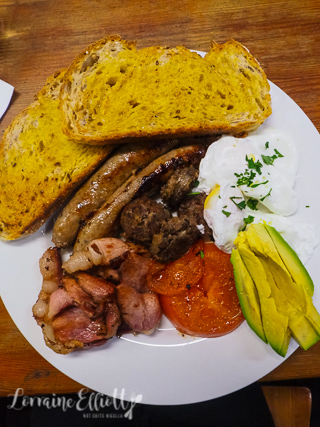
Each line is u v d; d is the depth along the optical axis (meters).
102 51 0.24
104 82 0.23
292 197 0.22
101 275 0.23
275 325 0.21
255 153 0.23
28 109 0.25
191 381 0.22
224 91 0.23
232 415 0.28
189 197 0.23
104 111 0.23
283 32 0.27
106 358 0.22
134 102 0.23
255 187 0.22
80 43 0.28
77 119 0.23
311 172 0.23
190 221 0.22
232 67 0.24
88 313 0.22
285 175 0.23
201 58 0.24
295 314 0.21
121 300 0.22
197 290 0.23
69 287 0.22
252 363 0.22
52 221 0.24
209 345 0.22
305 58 0.26
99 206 0.23
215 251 0.23
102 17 0.28
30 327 0.23
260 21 0.27
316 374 0.23
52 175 0.24
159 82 0.23
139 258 0.22
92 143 0.23
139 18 0.28
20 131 0.25
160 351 0.22
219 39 0.27
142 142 0.23
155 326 0.22
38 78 0.27
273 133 0.23
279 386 0.27
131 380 0.22
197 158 0.23
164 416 0.29
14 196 0.24
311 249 0.22
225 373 0.22
